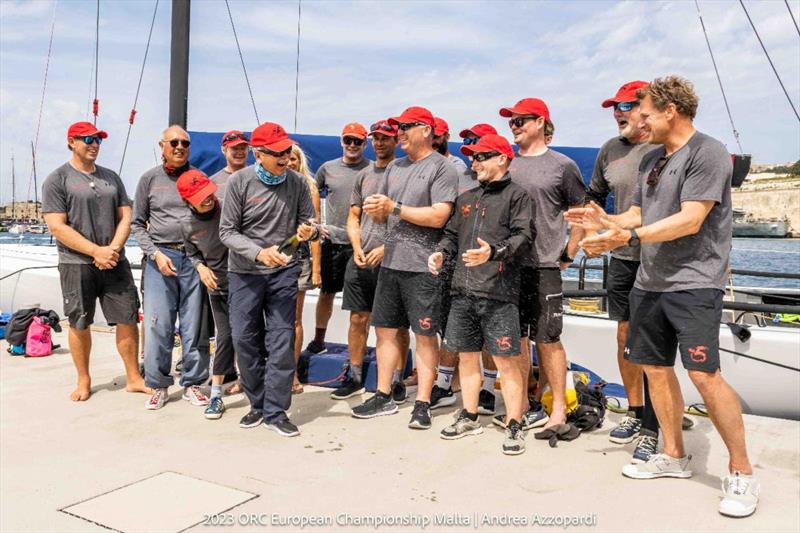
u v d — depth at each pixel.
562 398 3.93
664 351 3.13
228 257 4.10
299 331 5.04
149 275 4.48
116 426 4.07
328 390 5.02
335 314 6.15
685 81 2.93
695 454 3.64
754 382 4.60
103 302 4.73
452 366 4.63
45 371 5.52
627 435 3.82
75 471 3.30
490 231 3.70
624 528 2.71
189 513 2.81
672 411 3.23
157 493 3.03
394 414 4.38
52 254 9.05
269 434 3.94
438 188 3.99
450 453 3.62
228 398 4.79
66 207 4.47
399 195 4.12
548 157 3.91
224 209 3.91
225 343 4.25
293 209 4.03
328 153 6.42
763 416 4.59
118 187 4.68
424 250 4.05
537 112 3.92
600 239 2.81
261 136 3.80
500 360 3.74
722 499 2.96
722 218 2.89
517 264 3.75
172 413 4.37
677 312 2.94
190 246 4.24
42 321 6.09
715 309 2.88
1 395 4.77
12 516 2.77
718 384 2.87
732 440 2.88
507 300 3.70
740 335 4.61
